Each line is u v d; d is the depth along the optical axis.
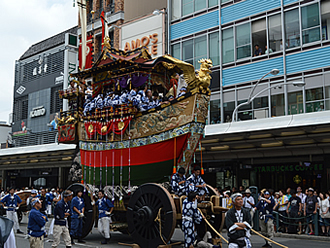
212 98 23.20
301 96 19.70
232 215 7.00
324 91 18.98
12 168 32.34
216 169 21.55
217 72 23.12
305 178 19.08
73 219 12.09
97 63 13.34
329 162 17.83
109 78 12.76
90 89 13.73
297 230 15.00
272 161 19.59
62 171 29.97
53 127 32.84
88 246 11.49
